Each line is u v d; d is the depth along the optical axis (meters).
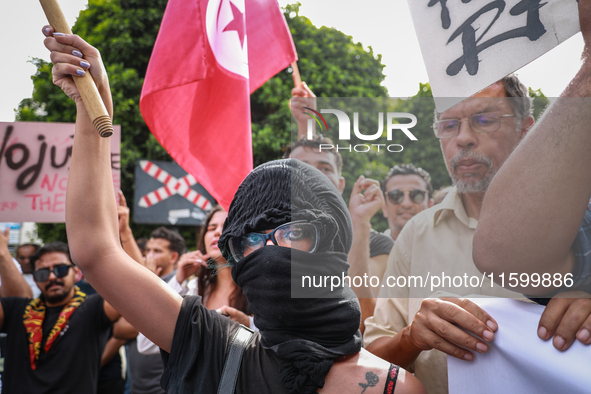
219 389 0.97
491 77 0.98
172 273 3.19
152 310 1.04
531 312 0.97
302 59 6.75
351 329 0.99
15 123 2.97
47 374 2.48
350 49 6.71
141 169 4.88
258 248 1.04
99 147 1.07
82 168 1.05
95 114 0.96
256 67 2.12
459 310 0.99
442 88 1.03
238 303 2.39
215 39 1.84
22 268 4.14
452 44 1.04
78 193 1.04
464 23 1.03
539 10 0.95
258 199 1.04
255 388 0.96
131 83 7.45
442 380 1.24
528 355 0.95
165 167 4.92
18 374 2.51
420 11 1.09
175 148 1.84
